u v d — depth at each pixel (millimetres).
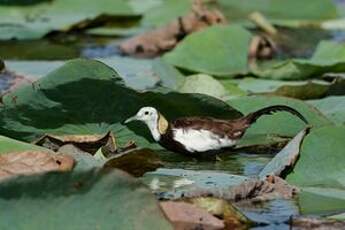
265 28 20922
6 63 17188
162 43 19203
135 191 9375
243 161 12445
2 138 11484
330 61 16297
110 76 12438
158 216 9344
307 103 13359
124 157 11273
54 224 9266
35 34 19703
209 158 12547
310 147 11547
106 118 12586
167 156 12609
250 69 17328
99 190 9344
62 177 9289
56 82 12422
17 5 22047
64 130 12523
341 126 11695
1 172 10625
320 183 11250
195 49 17156
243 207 10594
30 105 12414
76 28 20641
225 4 23641
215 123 12609
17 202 9273
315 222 10031
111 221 9297
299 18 22609
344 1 24734
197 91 14922
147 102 12664
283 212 10445
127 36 20656
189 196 10578
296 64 16219
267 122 13094
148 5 23141
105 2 22062
